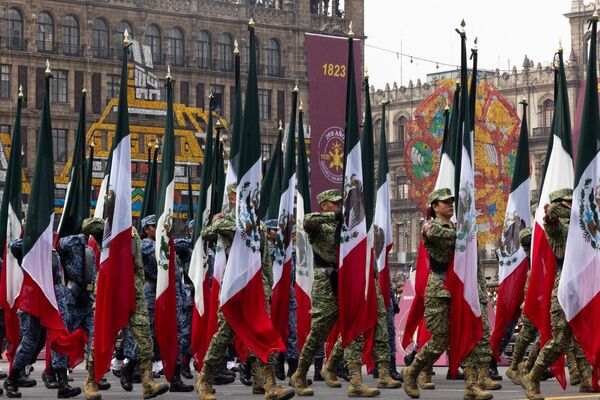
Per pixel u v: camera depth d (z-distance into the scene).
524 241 34.53
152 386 28.77
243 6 153.75
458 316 26.94
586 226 26.44
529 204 37.19
